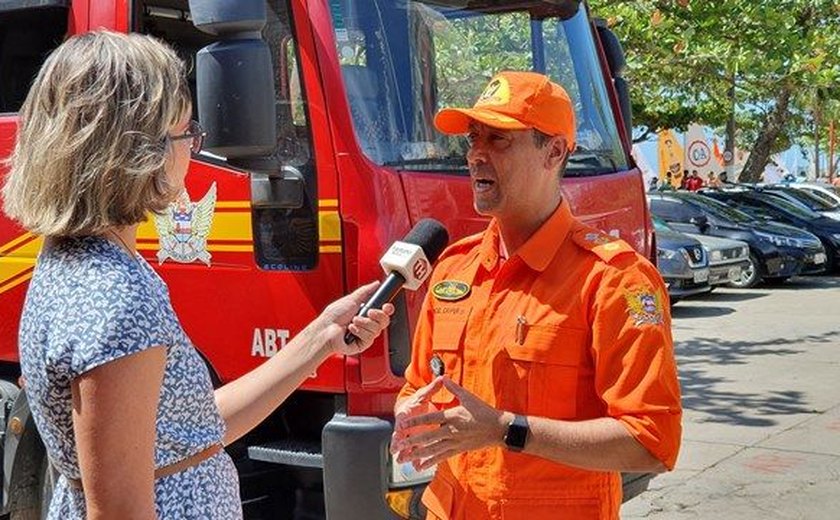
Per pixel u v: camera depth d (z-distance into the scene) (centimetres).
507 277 272
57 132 207
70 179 206
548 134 271
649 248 550
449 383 256
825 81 1259
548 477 264
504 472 266
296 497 452
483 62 494
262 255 429
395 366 410
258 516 448
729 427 856
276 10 432
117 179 208
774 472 724
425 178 429
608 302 255
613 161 544
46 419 211
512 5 515
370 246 407
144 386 204
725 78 1273
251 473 446
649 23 1120
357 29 434
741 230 1936
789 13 1160
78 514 216
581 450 250
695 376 1084
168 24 466
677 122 2423
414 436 252
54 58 213
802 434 828
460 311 279
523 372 262
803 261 1958
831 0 1280
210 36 460
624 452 249
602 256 260
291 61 427
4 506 482
